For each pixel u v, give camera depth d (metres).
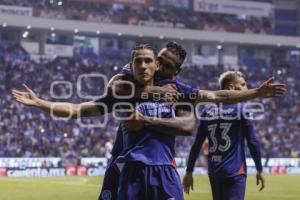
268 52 172.00
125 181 14.10
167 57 14.35
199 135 21.16
